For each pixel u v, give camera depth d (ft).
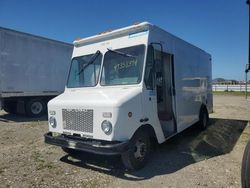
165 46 20.93
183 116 24.48
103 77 19.26
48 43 46.26
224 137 27.66
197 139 26.76
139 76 17.70
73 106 17.31
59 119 18.28
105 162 19.27
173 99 22.20
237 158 20.18
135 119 16.74
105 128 15.76
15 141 26.35
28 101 44.52
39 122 38.86
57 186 15.20
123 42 19.06
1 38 39.52
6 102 43.86
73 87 20.92
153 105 18.62
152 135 19.01
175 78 22.63
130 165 16.98
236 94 116.26
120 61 18.75
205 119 32.07
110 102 15.75
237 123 36.73
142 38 18.28
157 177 16.43
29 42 43.32
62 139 17.39
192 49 27.86
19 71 41.98
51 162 19.47
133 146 16.78
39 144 24.89
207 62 33.88
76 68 21.17
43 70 45.55
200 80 30.37
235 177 16.29
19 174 17.08
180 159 19.95
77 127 17.19
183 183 15.47
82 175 16.88
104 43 20.02
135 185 15.28
